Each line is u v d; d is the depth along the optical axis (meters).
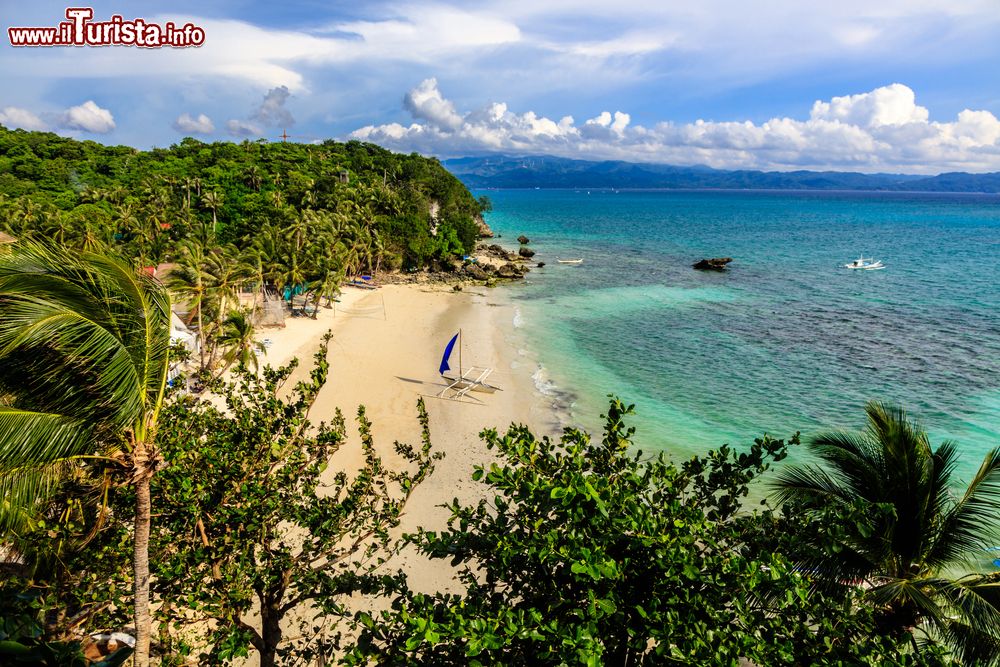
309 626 15.78
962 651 10.56
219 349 37.03
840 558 11.15
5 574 10.85
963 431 28.72
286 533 18.58
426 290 65.12
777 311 55.19
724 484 8.38
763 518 8.00
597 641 5.66
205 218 76.75
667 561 6.19
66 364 7.14
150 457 8.47
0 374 7.02
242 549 10.30
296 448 12.33
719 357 41.16
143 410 8.34
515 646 6.51
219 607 9.44
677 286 68.00
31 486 7.41
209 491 10.62
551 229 143.62
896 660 6.48
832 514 7.58
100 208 72.38
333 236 61.53
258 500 10.50
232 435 11.61
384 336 45.62
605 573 5.85
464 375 37.00
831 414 31.23
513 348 43.25
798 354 41.62
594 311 55.41
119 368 7.45
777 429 29.55
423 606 6.48
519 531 7.21
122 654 5.73
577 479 6.61
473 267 75.00
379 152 127.50
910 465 11.48
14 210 62.31
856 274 75.81
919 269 79.44
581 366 39.25
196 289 38.03
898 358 40.38
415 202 90.38
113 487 9.54
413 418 30.08
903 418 12.37
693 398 33.69
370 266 69.31
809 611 6.80
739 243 112.69
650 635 5.90
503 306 57.41
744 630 6.15
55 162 86.44
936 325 49.31
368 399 32.44
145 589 8.77
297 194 81.62
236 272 43.84
